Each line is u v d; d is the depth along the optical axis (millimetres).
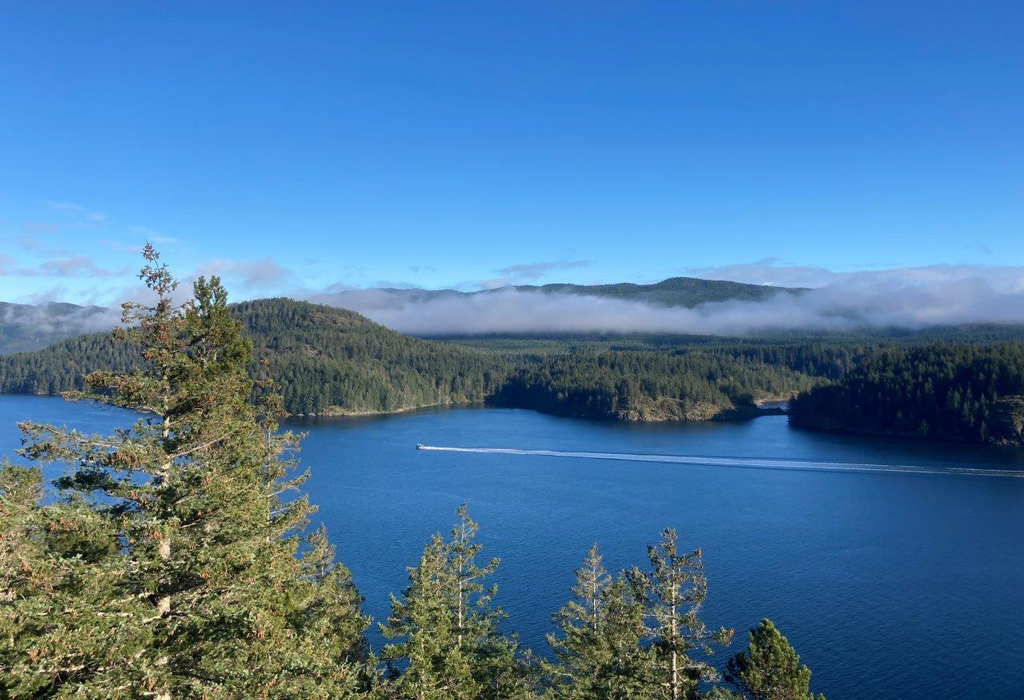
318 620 26297
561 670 35344
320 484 116438
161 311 22906
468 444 168750
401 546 80375
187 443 22266
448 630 32688
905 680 51125
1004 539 85062
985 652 55188
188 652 18375
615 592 33719
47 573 15828
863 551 80375
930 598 65938
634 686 29922
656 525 91438
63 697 14328
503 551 79438
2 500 16828
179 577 18922
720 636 31297
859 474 128250
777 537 86125
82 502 20312
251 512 20625
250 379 27828
